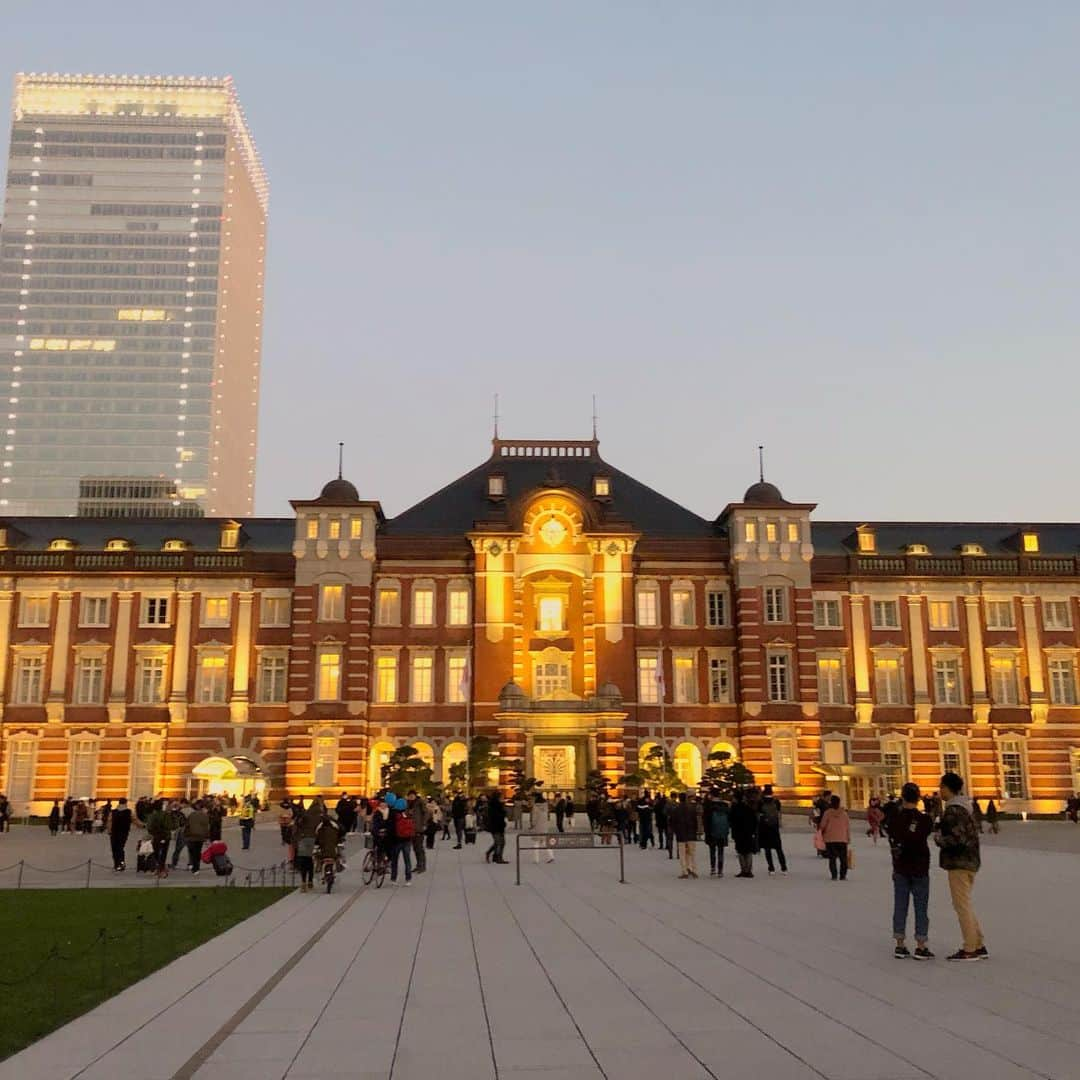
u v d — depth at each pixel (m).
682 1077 11.20
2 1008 14.60
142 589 76.31
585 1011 14.19
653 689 75.69
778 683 75.00
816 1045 12.33
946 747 77.06
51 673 75.06
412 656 75.19
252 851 48.38
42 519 82.00
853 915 23.30
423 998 15.12
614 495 82.56
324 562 75.12
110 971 17.38
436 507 80.50
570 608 75.50
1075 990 15.06
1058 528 85.00
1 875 36.09
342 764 72.31
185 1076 11.43
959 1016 13.59
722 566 77.94
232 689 75.00
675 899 26.77
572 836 33.59
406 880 31.41
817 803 42.28
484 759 66.88
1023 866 36.06
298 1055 12.20
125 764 74.12
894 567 78.75
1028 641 78.19
